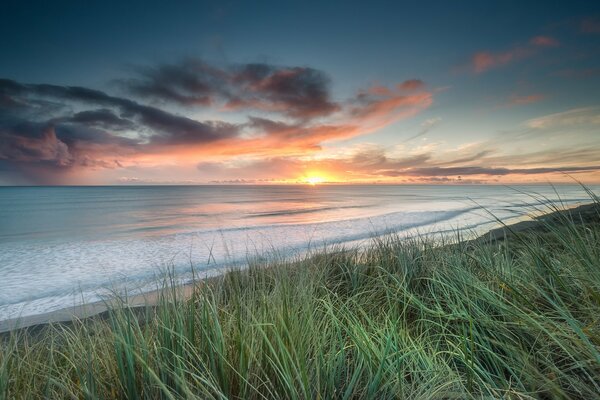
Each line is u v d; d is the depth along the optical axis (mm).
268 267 5277
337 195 116125
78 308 7457
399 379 1808
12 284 10859
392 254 5484
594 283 2408
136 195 127562
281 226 24766
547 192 33406
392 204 56562
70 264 13969
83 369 2227
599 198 3436
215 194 132500
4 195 135250
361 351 2098
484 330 2553
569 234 3500
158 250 16516
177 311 2471
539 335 2232
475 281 3084
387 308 3494
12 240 21859
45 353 3199
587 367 1762
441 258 4441
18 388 2266
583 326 2125
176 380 1677
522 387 1847
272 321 2289
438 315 2877
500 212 26375
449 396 1816
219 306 3121
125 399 1890
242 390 1843
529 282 2988
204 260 13219
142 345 2051
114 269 12492
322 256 6055
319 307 3121
